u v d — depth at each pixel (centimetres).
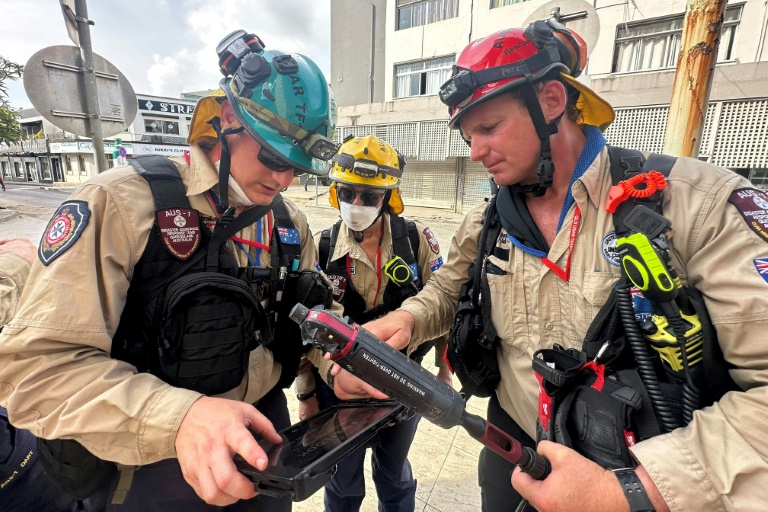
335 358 72
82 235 91
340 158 181
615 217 97
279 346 129
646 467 73
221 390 106
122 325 104
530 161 108
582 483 74
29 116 3309
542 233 116
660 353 88
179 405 82
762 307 76
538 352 103
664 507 71
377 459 177
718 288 82
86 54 364
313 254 148
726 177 92
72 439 90
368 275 192
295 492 68
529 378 117
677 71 196
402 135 1441
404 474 178
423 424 268
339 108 1588
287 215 134
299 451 83
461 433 258
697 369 85
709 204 89
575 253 106
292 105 101
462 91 104
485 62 102
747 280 79
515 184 120
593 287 101
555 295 110
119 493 104
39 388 86
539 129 104
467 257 146
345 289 191
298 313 74
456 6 1248
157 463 110
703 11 182
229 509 121
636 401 85
